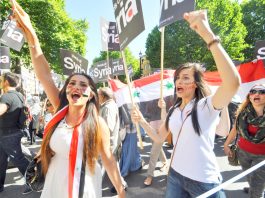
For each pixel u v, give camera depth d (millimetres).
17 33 6246
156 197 4172
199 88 2168
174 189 2195
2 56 7652
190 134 2068
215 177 2070
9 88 4176
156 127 4980
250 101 3182
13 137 4133
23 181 4941
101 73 7484
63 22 19766
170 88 4992
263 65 4324
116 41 6762
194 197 2104
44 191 1894
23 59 17391
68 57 5406
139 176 5113
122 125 4934
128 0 2486
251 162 3217
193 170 2055
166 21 2451
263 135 3027
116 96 4965
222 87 1693
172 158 2219
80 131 1872
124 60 2695
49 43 18859
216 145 7574
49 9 18438
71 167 1817
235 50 28047
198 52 27609
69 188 1793
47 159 1926
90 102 1998
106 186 4586
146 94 4984
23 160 4207
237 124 3287
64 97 2084
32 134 8617
